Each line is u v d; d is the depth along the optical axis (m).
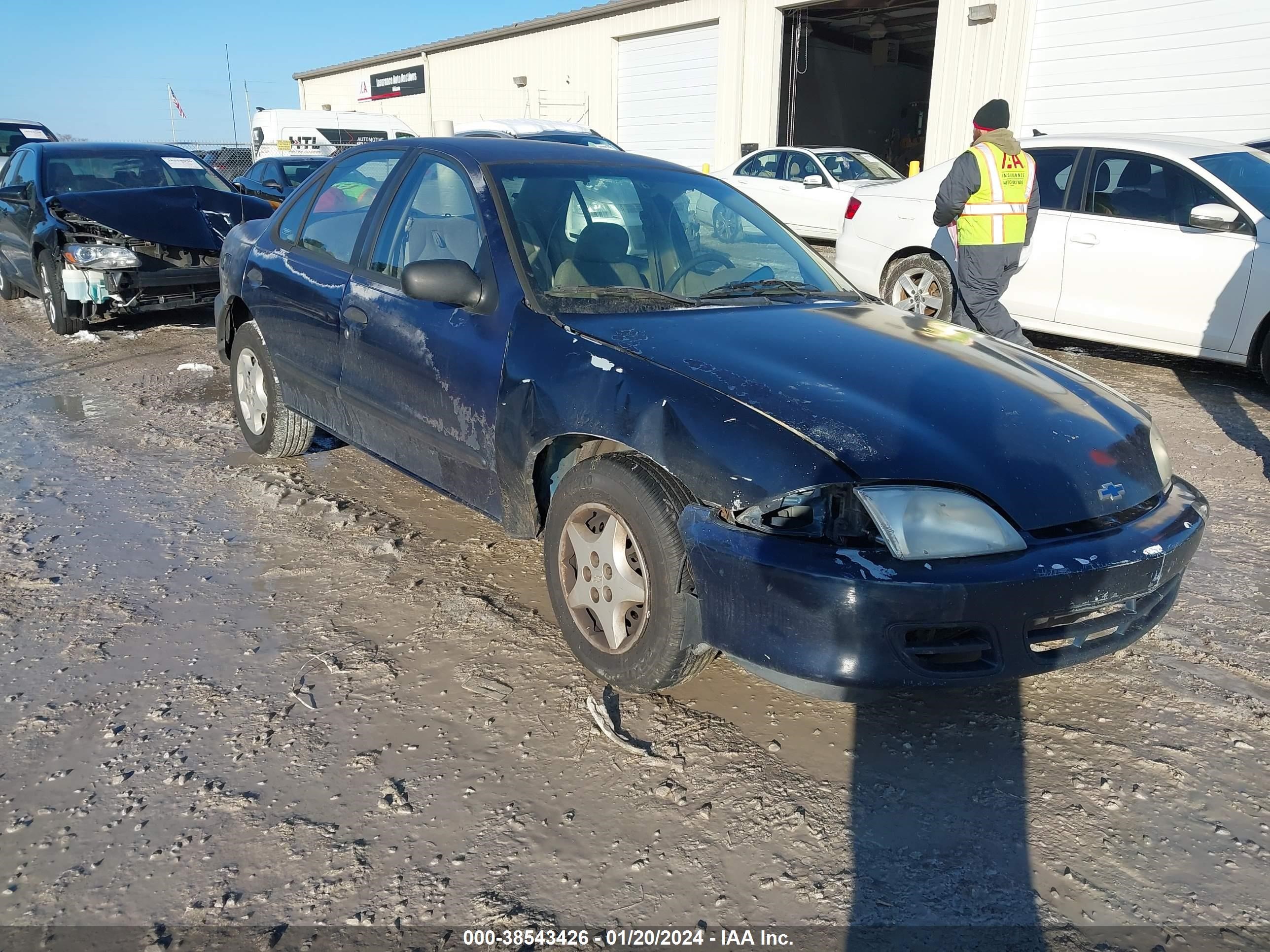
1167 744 2.65
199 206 7.94
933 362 2.80
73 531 3.97
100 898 2.04
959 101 14.38
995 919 2.02
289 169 13.38
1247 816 2.37
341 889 2.07
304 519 4.13
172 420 5.66
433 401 3.32
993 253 5.72
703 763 2.53
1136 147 6.65
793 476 2.27
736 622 2.35
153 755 2.51
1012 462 2.40
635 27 20.16
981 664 2.28
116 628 3.17
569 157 3.70
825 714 2.76
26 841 2.20
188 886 2.07
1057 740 2.66
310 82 35.66
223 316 4.97
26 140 15.62
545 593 3.48
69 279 7.43
